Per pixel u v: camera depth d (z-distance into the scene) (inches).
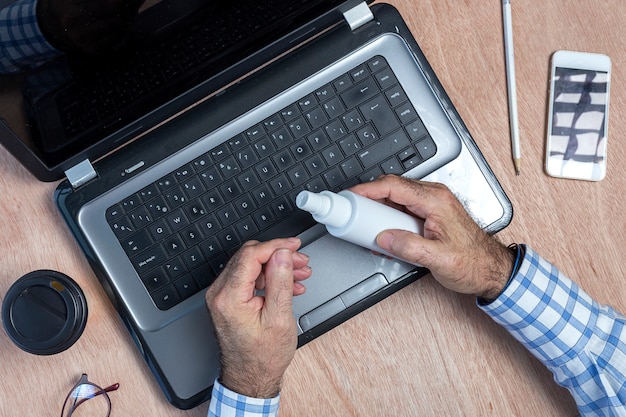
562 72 28.8
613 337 26.8
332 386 27.8
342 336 28.0
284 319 24.0
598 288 28.4
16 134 23.3
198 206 26.9
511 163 28.6
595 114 28.5
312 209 22.2
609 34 29.1
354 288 26.9
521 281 26.2
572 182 28.5
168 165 27.1
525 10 29.2
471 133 28.7
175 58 24.1
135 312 26.7
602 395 26.8
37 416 27.3
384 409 27.8
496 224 27.2
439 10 29.1
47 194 28.2
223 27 24.1
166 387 26.7
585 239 28.4
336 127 27.1
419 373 27.9
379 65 27.3
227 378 25.3
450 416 27.8
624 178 28.5
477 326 28.1
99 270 26.7
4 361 27.4
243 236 26.9
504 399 27.9
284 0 24.4
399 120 27.1
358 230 23.3
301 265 25.3
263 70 27.5
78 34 21.1
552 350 26.8
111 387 27.2
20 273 27.8
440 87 27.3
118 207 27.0
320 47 27.4
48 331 25.5
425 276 28.3
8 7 19.1
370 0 27.4
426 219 25.2
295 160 27.0
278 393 26.1
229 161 27.0
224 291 23.5
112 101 24.6
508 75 28.7
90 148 26.4
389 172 27.0
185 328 26.7
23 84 21.8
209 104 27.4
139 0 21.5
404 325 28.1
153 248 26.8
